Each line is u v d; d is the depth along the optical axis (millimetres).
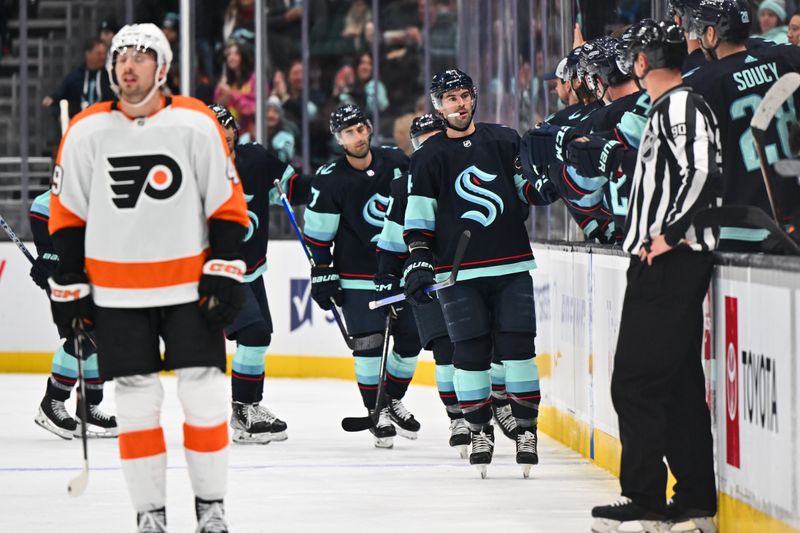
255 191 23672
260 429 23438
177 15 48250
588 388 20547
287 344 37656
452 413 21859
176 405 30422
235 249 12453
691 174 12711
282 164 24125
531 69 27828
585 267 20609
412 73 48719
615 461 18812
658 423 13102
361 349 23094
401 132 47094
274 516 15664
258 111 41906
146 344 12406
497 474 19219
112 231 12328
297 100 48719
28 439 24391
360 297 23078
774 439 11695
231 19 48969
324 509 16156
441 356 21578
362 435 25016
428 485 18188
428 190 18656
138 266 12305
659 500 13195
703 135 12852
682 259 12977
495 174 18609
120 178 12312
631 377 13117
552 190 18156
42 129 44562
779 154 14891
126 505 16656
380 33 48750
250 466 20453
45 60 45281
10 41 45219
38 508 16453
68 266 12578
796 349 11125
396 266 21266
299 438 24469
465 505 16391
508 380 18500
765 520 11953
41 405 24344
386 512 15914
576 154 16312
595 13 22703
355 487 18094
